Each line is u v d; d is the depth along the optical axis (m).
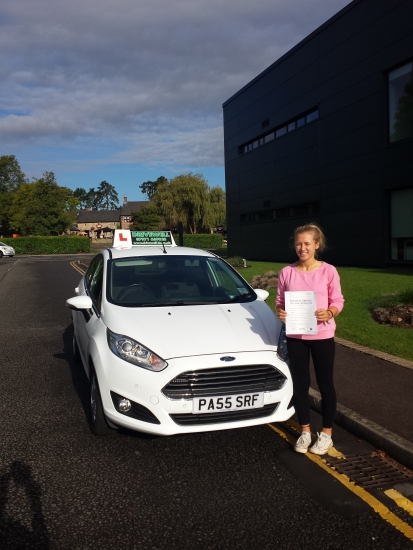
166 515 2.84
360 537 2.62
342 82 17.09
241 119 25.59
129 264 5.08
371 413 4.07
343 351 5.97
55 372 5.79
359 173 16.53
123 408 3.50
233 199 27.28
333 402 3.52
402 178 14.62
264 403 3.52
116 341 3.69
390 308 7.81
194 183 46.69
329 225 18.41
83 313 4.98
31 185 73.56
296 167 20.53
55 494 3.07
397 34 14.37
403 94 14.51
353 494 3.05
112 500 3.00
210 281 4.94
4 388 5.20
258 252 24.78
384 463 3.46
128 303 4.38
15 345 7.25
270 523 2.75
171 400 3.38
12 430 4.08
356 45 16.23
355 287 10.63
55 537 2.63
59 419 4.32
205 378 3.42
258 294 4.84
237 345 3.62
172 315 4.04
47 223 58.91
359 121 16.36
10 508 2.91
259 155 23.88
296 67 19.95
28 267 26.70
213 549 2.53
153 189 138.62
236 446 3.78
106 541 2.60
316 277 3.48
